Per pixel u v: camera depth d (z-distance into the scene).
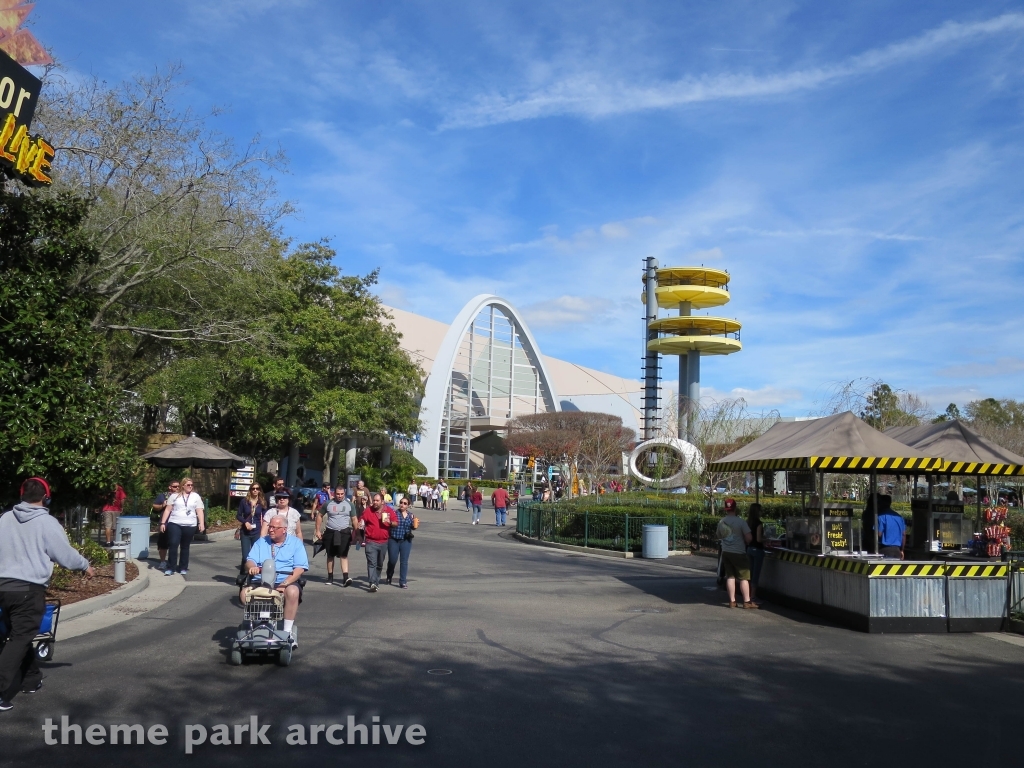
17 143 12.26
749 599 13.74
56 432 11.33
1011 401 66.44
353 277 42.38
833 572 12.32
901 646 10.49
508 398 96.50
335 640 10.12
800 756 6.06
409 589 15.41
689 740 6.37
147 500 26.30
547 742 6.23
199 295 25.69
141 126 21.12
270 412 38.16
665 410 54.25
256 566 8.87
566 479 56.19
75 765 5.57
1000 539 14.09
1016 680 8.63
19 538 6.80
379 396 41.94
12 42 14.20
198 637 10.02
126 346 25.69
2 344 11.07
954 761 6.02
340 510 15.81
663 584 17.06
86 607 11.49
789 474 14.43
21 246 12.30
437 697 7.49
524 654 9.52
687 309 56.56
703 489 33.88
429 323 95.50
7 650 6.68
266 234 25.22
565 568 20.42
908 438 15.47
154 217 21.78
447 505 62.25
